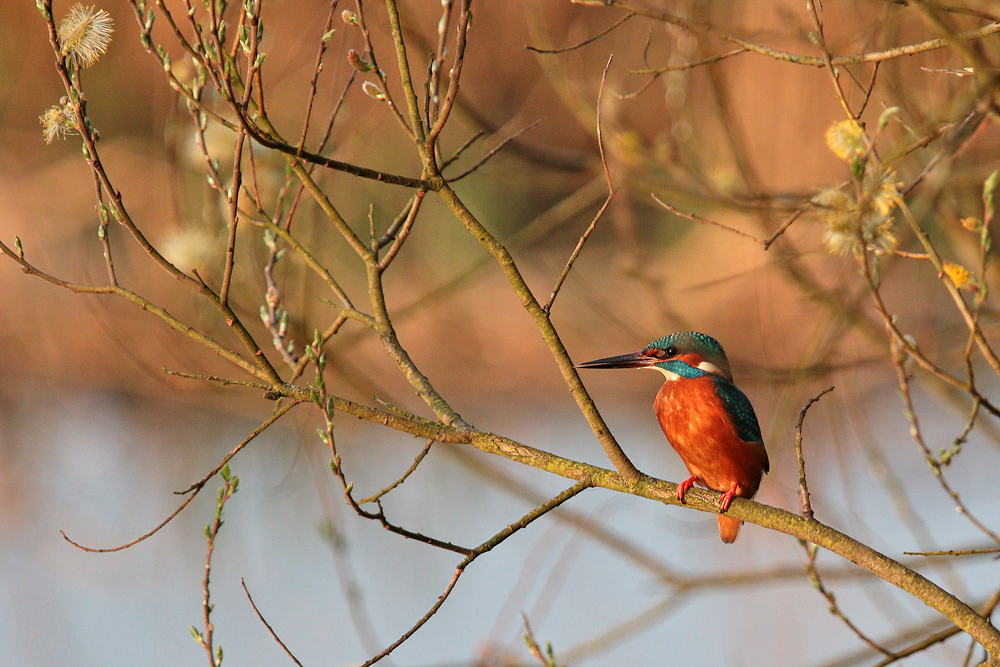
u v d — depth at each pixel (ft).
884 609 30.32
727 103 33.63
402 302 72.38
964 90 25.89
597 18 50.70
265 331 38.99
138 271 56.95
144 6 18.15
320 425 38.14
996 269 29.73
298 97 45.75
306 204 32.94
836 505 43.57
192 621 50.67
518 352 76.07
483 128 34.81
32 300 71.10
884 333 32.76
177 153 29.71
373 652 33.09
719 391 25.58
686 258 75.05
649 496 19.33
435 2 44.57
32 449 67.82
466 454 35.68
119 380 69.97
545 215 37.65
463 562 17.97
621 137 34.71
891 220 14.84
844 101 16.12
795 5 35.45
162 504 61.41
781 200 31.01
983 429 31.48
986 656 27.89
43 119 18.29
